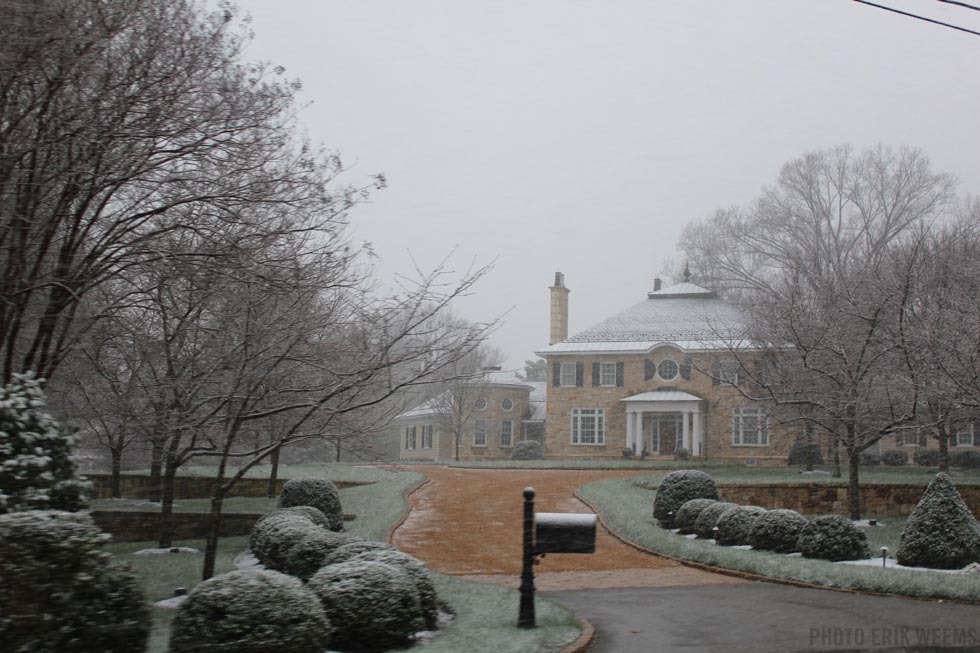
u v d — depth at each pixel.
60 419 17.50
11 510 9.96
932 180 49.81
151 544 20.84
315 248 14.38
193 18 12.98
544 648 10.02
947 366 22.92
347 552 12.45
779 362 30.53
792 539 18.14
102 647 7.86
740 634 11.13
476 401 55.12
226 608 8.70
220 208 12.94
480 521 23.52
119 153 12.45
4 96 11.57
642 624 11.91
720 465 39.22
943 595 13.63
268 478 29.17
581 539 11.18
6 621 7.34
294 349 13.63
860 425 25.84
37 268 12.52
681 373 49.12
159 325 15.71
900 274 26.23
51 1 11.16
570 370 51.47
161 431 15.51
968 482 29.55
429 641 10.54
